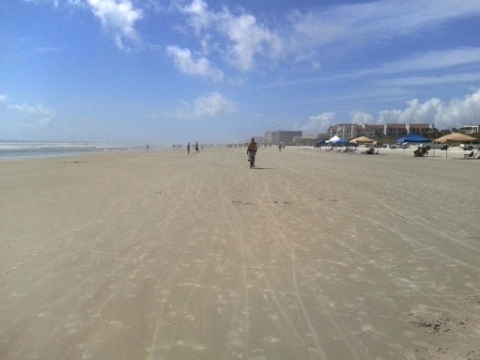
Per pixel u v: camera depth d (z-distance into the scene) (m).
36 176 19.75
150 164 31.03
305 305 4.48
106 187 14.83
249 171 23.56
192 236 7.45
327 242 7.13
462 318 4.18
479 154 45.25
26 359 3.34
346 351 3.51
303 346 3.59
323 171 23.70
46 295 4.66
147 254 6.29
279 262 5.98
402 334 3.83
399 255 6.39
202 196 12.52
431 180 18.30
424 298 4.71
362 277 5.39
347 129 172.75
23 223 8.45
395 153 65.00
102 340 3.64
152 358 3.36
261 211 10.04
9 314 4.16
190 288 4.92
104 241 7.02
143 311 4.26
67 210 9.97
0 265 5.71
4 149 70.00
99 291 4.79
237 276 5.37
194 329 3.88
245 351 3.49
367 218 9.24
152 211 9.86
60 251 6.41
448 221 8.95
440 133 125.44
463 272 5.62
